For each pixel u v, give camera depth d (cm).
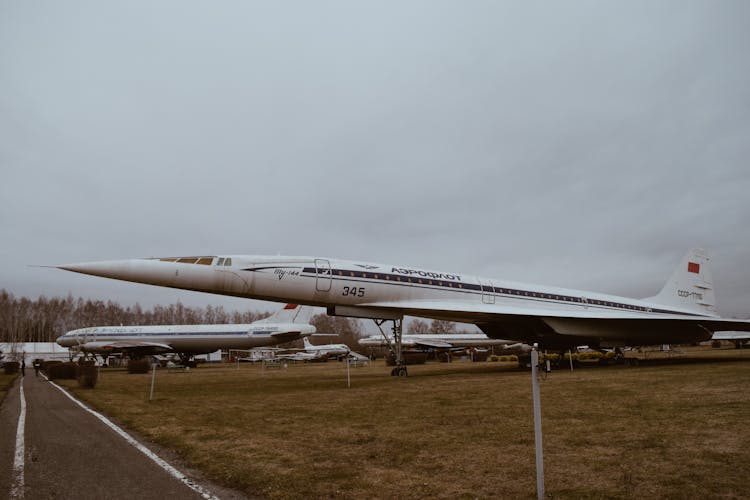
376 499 480
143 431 884
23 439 827
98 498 497
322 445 735
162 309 12500
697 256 3238
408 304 2175
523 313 2338
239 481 551
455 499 477
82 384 2008
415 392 1450
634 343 2772
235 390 1753
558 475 548
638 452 641
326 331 12762
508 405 1098
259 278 1928
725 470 552
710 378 1562
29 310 10369
